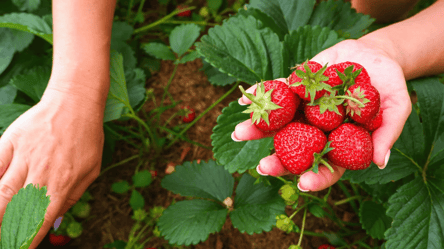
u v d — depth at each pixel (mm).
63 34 392
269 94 348
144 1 731
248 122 377
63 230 525
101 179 577
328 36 444
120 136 575
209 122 625
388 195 446
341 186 515
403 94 365
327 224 533
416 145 419
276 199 450
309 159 347
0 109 461
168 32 701
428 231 382
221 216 455
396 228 383
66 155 379
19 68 542
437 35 421
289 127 356
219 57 426
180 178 496
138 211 521
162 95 650
